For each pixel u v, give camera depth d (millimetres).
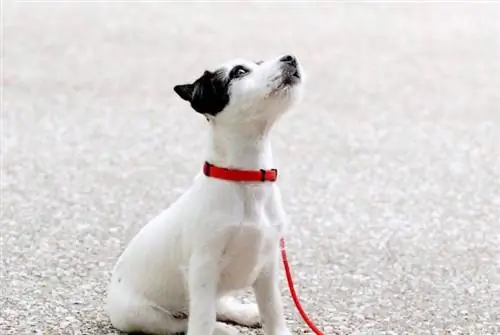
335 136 13172
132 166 11484
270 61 5473
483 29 22047
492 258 8195
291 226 9141
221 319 6504
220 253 5582
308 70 17812
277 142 12797
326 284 7492
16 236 8719
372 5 25172
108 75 17359
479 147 12555
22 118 14016
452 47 20188
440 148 12508
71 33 21406
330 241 8680
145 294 6074
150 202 9961
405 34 21516
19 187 10445
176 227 5789
